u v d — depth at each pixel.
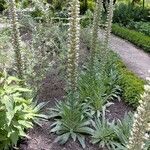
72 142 6.46
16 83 6.90
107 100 8.24
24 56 7.82
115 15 19.33
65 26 12.00
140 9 20.42
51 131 6.62
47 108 7.16
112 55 10.29
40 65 8.12
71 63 6.42
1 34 9.31
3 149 5.64
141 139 3.97
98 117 7.09
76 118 6.58
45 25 10.38
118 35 16.77
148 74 10.92
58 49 9.22
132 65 11.79
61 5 15.92
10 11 6.47
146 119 3.84
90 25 12.22
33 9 12.66
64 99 7.88
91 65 8.08
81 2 20.41
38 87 7.78
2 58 7.95
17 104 5.93
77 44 6.30
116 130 6.37
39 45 8.66
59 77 8.73
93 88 7.69
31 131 6.64
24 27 12.53
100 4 7.44
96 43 7.84
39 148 6.21
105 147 6.41
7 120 5.45
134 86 8.45
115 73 9.09
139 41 14.93
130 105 8.08
